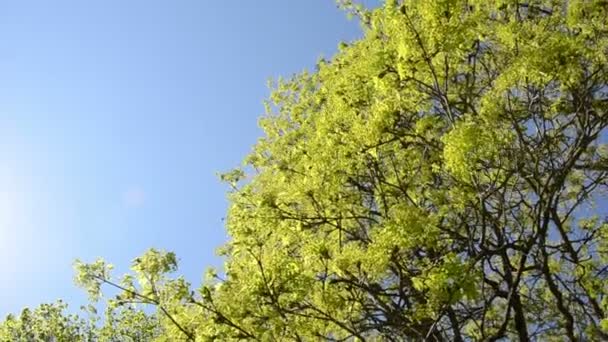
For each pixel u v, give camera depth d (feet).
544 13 27.63
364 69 25.00
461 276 19.67
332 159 25.59
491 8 27.17
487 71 26.12
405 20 22.21
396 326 23.56
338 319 23.02
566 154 24.70
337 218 24.97
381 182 25.73
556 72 22.41
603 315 25.96
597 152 30.48
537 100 25.29
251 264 24.29
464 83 27.40
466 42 22.79
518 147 23.93
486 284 27.81
